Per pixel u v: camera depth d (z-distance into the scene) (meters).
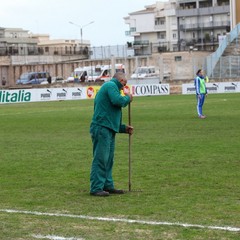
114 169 14.97
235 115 32.28
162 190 12.18
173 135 22.91
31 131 26.53
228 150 18.03
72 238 8.68
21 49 111.06
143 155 17.47
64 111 41.00
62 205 11.02
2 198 11.82
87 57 110.25
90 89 62.12
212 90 61.91
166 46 108.75
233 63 70.94
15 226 9.47
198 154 17.34
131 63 91.81
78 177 14.15
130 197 11.57
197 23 129.25
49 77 80.38
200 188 12.27
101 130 11.69
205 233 8.77
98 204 10.99
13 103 57.62
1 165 16.33
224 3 127.88
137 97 59.31
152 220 9.64
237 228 9.02
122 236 8.72
